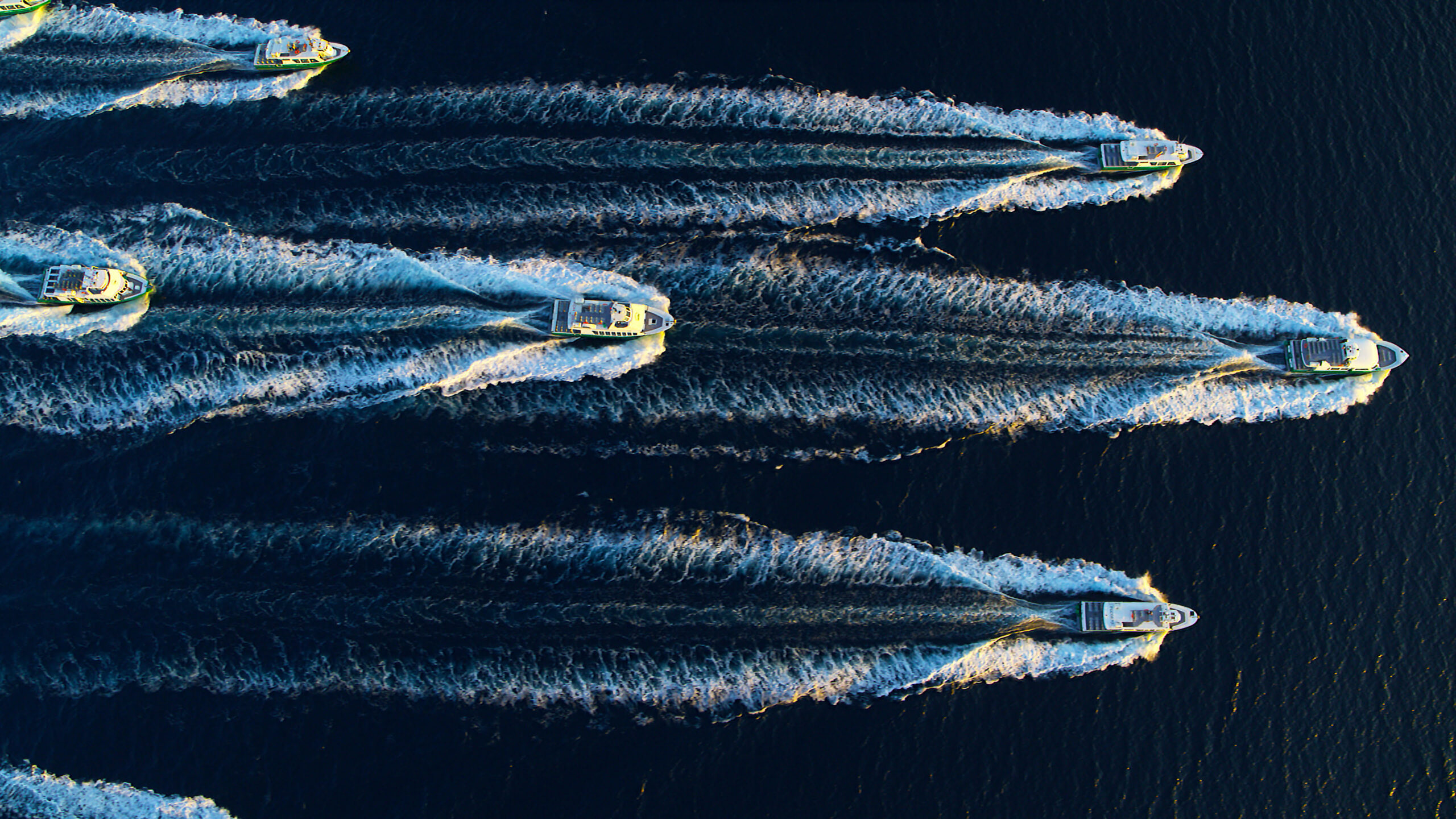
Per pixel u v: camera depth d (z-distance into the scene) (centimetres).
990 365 5669
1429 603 5156
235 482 5381
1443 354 5662
